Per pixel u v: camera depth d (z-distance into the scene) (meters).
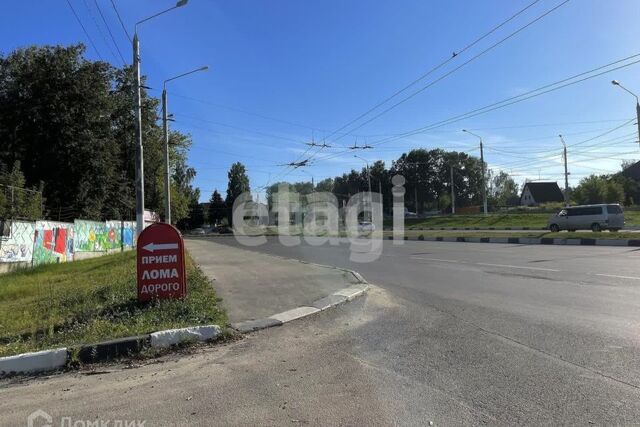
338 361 5.87
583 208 36.03
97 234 30.73
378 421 4.09
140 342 6.49
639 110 28.20
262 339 7.11
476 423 4.00
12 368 5.77
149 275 8.82
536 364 5.41
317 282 12.28
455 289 10.87
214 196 121.19
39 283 14.45
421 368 5.46
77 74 33.22
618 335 6.41
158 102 44.19
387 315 8.47
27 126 31.91
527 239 26.23
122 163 41.31
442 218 67.06
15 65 32.72
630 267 13.38
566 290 10.01
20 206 20.48
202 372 5.59
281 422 4.10
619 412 4.11
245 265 17.38
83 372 5.80
